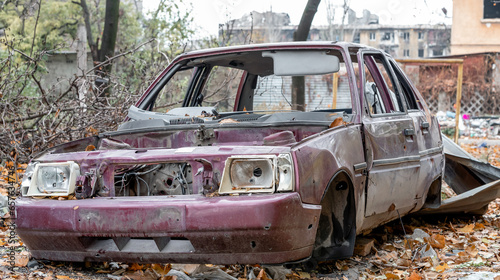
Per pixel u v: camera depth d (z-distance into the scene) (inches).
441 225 249.9
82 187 150.3
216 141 164.9
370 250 193.5
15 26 860.0
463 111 1118.4
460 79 547.5
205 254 140.3
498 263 187.3
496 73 1123.9
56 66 922.7
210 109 209.3
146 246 145.0
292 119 176.9
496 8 1487.5
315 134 154.3
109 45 482.6
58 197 151.6
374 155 177.5
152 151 151.6
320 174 148.3
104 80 305.7
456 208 247.0
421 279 162.9
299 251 144.4
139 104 208.4
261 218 134.2
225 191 139.4
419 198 210.8
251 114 203.2
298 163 141.3
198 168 146.2
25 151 313.7
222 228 135.4
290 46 189.5
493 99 1118.4
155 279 151.9
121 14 978.7
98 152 156.1
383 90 204.1
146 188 169.8
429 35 2047.2
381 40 2075.5
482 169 271.0
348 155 162.6
